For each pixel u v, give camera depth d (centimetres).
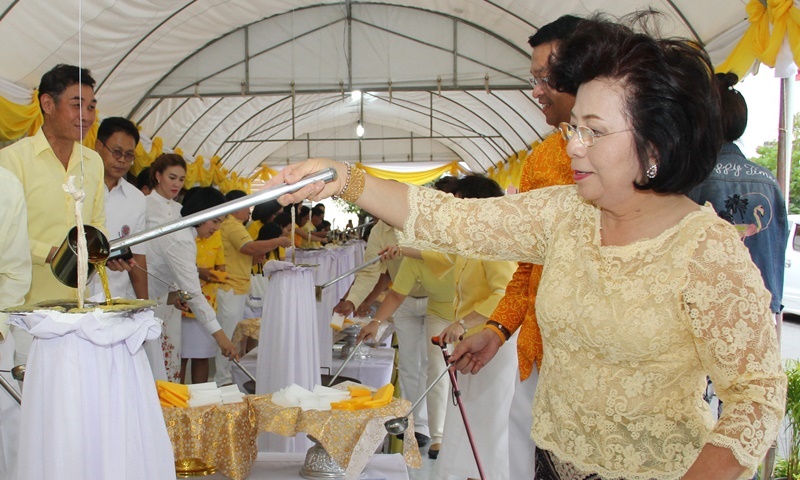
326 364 441
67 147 306
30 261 259
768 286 238
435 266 390
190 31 912
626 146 135
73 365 146
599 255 148
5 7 564
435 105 1641
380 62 1062
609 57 136
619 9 684
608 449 151
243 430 241
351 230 1564
